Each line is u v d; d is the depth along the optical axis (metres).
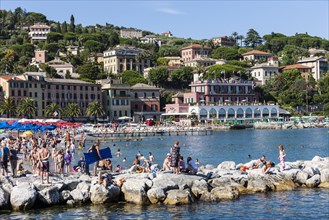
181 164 42.91
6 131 126.81
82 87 191.38
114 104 197.50
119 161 72.62
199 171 46.69
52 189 37.03
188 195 37.84
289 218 33.25
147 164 53.75
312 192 41.94
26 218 33.59
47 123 115.12
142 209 35.91
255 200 38.78
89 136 135.00
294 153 88.12
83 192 37.81
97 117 188.75
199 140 127.69
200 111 193.88
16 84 172.25
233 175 44.28
